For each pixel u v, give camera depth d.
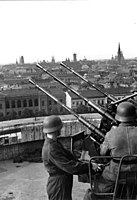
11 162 17.16
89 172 4.36
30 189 11.54
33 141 20.12
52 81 87.00
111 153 4.27
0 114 67.31
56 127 4.46
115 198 4.15
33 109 69.62
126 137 4.19
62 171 4.54
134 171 4.05
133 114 4.36
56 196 4.55
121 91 50.72
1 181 12.75
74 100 67.75
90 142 6.77
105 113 7.10
